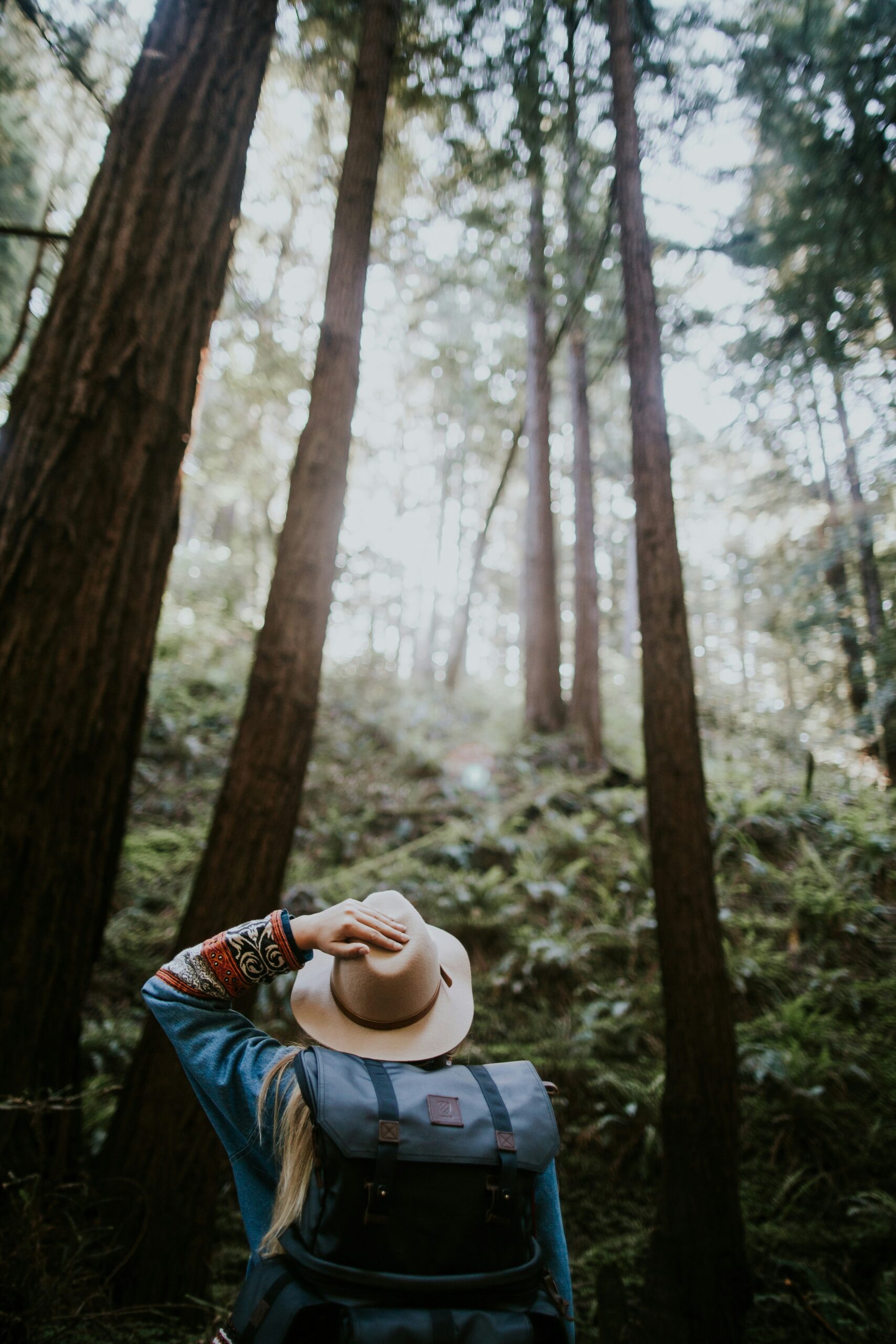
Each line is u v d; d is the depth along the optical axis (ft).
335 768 30.35
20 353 21.33
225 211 13.85
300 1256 3.30
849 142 20.30
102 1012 17.28
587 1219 14.26
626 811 27.86
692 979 11.91
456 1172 3.43
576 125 21.39
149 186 13.03
